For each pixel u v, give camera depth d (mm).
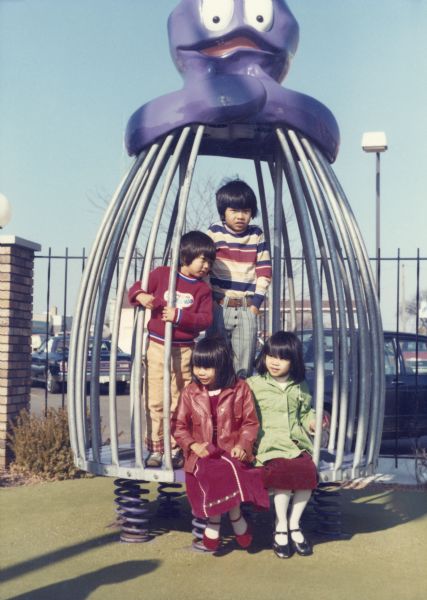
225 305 4605
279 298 5035
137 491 4609
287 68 4965
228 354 4270
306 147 4609
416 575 3980
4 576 3918
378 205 8891
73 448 4652
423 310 21984
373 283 4719
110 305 16734
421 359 9078
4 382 7125
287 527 4348
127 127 4793
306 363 8555
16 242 7129
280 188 5094
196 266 4379
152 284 4500
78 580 3844
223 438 4207
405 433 8852
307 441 4398
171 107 4484
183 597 3590
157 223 4430
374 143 8867
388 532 4887
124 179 4684
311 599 3584
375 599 3590
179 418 4258
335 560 4227
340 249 4977
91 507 5508
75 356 4633
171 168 4449
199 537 4402
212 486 4051
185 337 4488
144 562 4160
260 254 4691
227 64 4719
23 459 6797
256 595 3631
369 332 4859
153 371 4500
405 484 6754
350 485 6727
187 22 4836
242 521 4258
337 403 4824
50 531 4832
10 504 5633
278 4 4875
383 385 4742
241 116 4406
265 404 4383
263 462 4281
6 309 7141
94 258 4617
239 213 4609
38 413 12422
